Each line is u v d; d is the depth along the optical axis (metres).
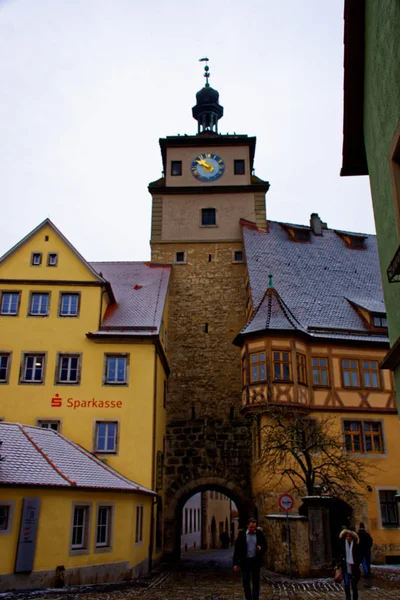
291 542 16.84
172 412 27.19
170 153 34.25
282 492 21.72
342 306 27.22
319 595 13.05
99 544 16.45
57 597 12.97
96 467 18.06
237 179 33.53
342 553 10.73
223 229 32.09
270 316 24.19
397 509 22.59
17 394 22.19
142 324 23.67
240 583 16.36
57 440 18.50
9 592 13.49
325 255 31.39
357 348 24.84
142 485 20.98
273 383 22.91
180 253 31.55
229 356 28.58
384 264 10.07
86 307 23.55
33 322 23.25
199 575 19.11
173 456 26.22
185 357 28.59
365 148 11.48
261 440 22.42
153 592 14.27
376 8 9.51
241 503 25.34
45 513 14.93
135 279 28.77
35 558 14.42
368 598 12.48
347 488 22.08
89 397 22.20
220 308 29.91
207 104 37.44
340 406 23.69
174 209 32.62
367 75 10.62
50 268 24.08
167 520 25.14
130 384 22.39
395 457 23.33
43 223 24.78
